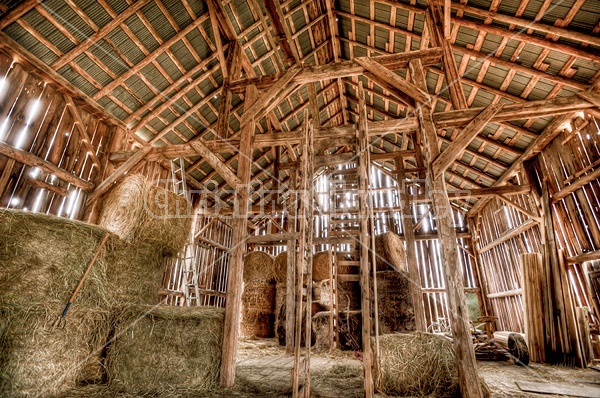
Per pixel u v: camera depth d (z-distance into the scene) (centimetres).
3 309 265
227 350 348
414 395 307
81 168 521
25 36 424
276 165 808
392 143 1013
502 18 491
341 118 1119
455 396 301
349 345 557
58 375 296
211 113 725
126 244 399
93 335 335
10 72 418
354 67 453
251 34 659
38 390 279
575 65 490
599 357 527
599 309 528
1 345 262
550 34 477
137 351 328
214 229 924
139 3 475
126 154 553
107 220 414
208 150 475
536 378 391
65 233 314
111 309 355
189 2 529
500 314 848
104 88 534
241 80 539
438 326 849
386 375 319
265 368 420
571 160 580
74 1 427
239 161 442
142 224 426
